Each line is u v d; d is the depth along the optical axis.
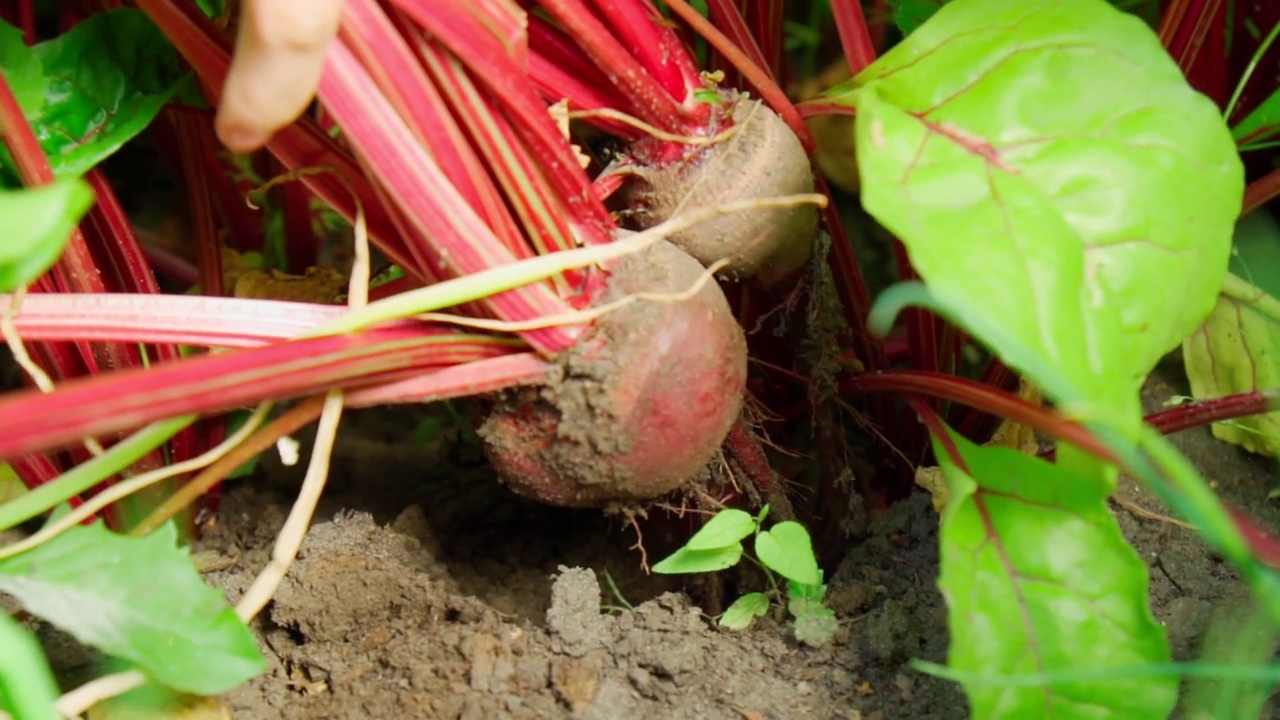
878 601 0.74
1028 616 0.65
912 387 0.72
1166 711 0.64
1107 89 0.65
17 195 0.56
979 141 0.64
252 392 0.61
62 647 0.72
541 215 0.67
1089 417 0.60
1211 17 0.77
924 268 0.61
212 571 0.77
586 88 0.70
